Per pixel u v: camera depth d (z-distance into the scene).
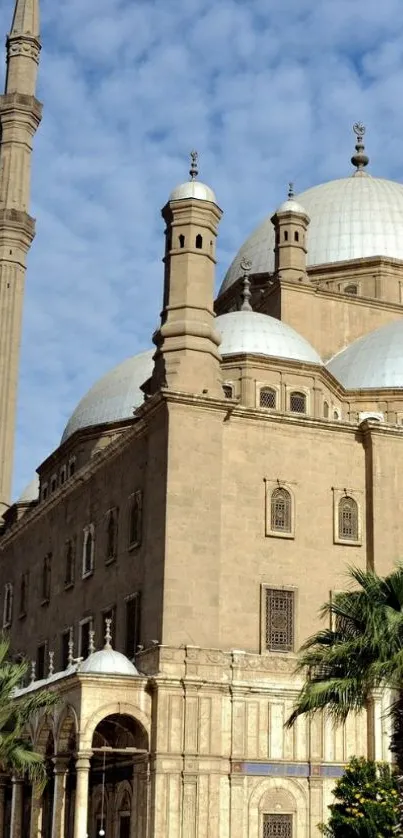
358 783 36.50
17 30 79.12
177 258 47.62
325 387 57.47
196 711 41.75
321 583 46.00
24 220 74.94
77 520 55.75
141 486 47.41
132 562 47.16
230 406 45.62
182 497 43.91
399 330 61.88
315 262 71.75
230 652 43.38
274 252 71.62
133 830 42.16
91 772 50.12
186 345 46.16
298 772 43.00
